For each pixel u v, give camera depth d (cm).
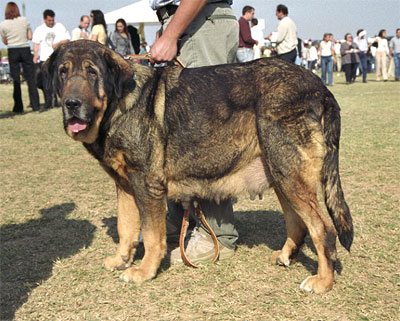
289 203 286
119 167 295
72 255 349
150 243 303
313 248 354
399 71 2228
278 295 277
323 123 282
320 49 2050
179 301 274
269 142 282
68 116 268
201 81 301
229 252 340
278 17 1367
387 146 703
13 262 337
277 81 283
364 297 268
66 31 1278
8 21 1223
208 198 316
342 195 286
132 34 1323
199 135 296
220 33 350
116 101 283
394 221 392
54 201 491
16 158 709
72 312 264
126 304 272
